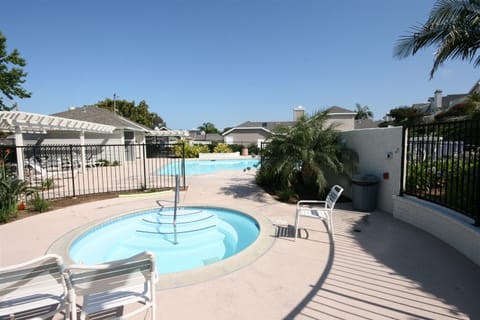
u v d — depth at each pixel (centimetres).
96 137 1877
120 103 3922
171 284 311
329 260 375
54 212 658
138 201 782
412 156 553
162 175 1352
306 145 766
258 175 1064
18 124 1014
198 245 537
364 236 468
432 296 282
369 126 3931
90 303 217
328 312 257
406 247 416
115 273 205
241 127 4022
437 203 475
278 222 562
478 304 267
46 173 1163
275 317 251
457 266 350
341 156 771
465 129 413
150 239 568
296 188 863
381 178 634
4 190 634
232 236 585
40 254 414
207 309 264
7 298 195
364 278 323
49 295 220
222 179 1205
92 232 554
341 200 745
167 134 2589
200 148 2714
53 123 1169
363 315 252
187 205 730
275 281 318
